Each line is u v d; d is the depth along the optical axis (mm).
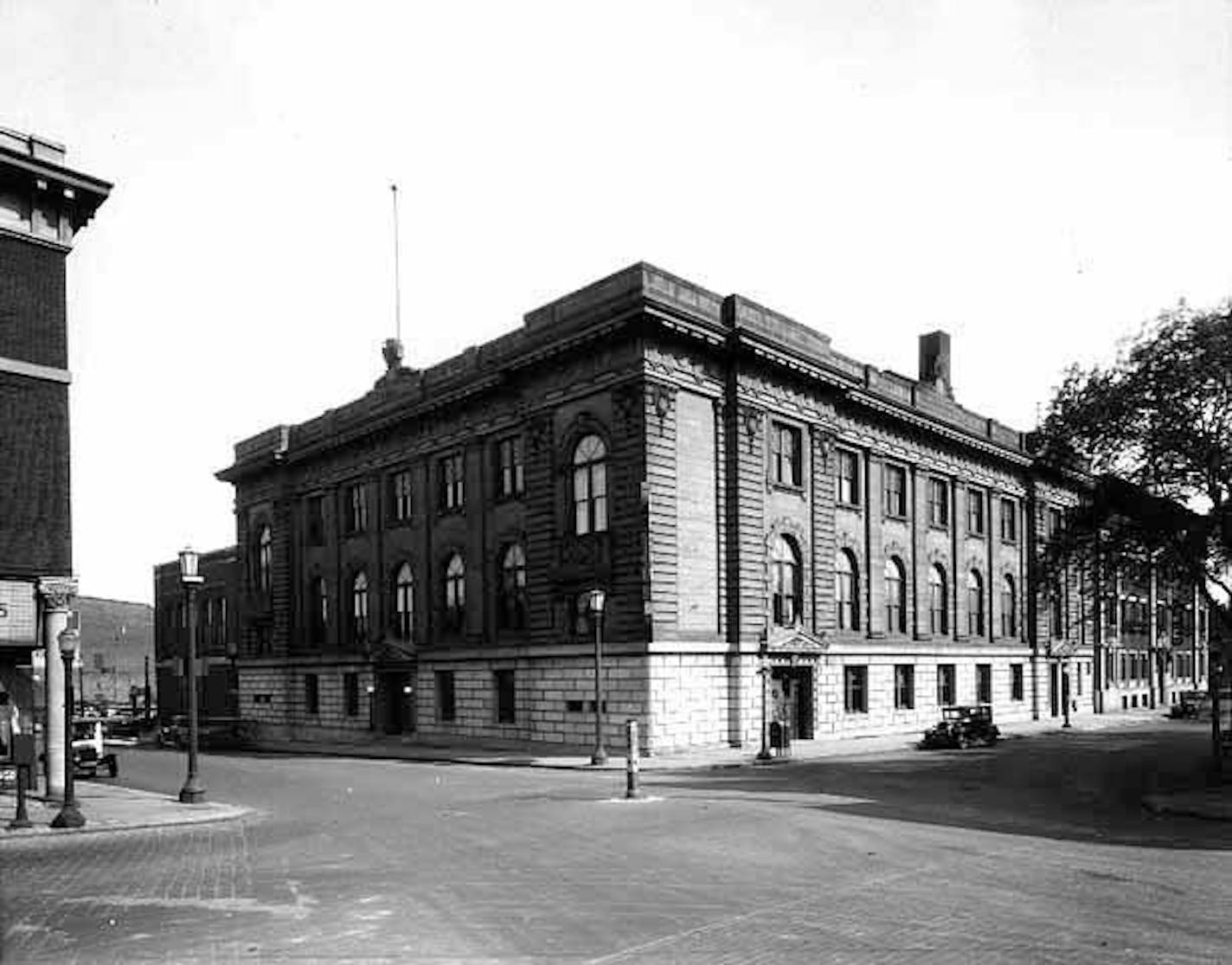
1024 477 57156
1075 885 11805
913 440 47094
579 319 34469
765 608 35844
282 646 52938
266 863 13859
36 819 18844
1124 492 28344
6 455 23016
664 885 11883
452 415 42125
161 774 30688
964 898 11102
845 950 9039
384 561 46250
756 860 13422
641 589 32281
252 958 9039
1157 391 25703
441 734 41531
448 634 42219
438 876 12578
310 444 50969
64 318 24250
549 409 36594
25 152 23250
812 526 38750
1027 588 56594
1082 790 22766
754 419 36156
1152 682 72625
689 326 33656
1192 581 29031
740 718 34281
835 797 20859
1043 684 56656
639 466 32688
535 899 11164
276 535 54031
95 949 9391
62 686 23375
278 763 34688
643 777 25969
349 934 9797
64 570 23750
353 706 48438
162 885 12398
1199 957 8789
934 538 48469
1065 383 28625
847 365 42969
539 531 36656
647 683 31734
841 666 39875
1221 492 26828
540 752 34438
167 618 71250
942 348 54500
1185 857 13891
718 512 35219
